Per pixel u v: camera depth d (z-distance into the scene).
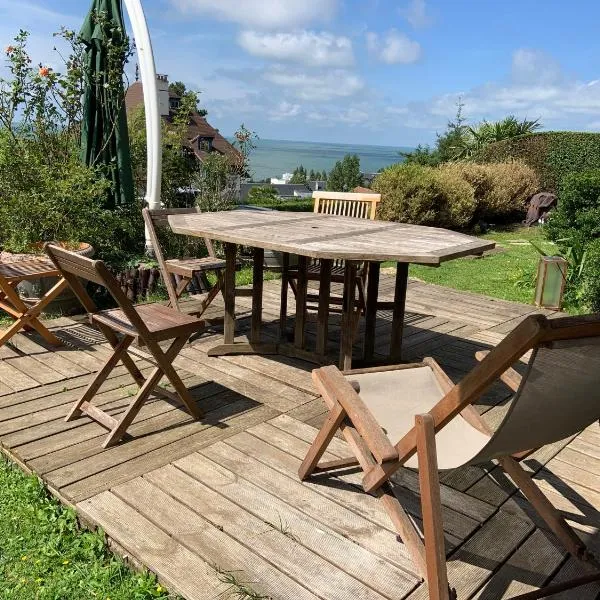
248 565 2.03
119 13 6.31
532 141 14.37
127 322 2.99
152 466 2.66
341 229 4.12
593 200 8.36
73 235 5.44
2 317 4.88
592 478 2.72
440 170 11.85
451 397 1.74
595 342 1.62
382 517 2.35
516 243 10.56
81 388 3.50
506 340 1.55
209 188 7.65
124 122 6.33
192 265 4.54
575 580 1.89
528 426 1.80
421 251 3.26
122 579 2.04
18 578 2.04
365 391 2.51
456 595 1.87
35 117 6.19
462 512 2.40
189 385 3.61
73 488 2.45
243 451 2.82
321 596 1.91
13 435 2.90
